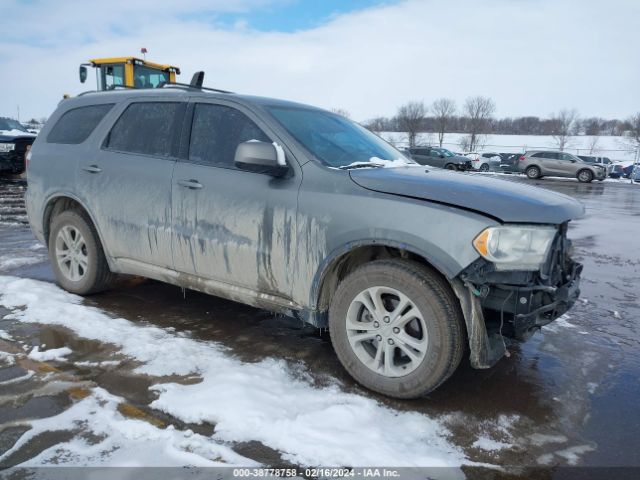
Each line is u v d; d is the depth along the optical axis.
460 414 2.83
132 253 4.02
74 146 4.40
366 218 2.90
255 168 3.19
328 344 3.71
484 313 2.92
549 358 3.65
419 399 2.97
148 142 3.97
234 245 3.40
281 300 3.34
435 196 2.82
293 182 3.20
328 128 3.79
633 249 8.16
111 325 3.81
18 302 4.23
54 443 2.38
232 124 3.59
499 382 3.24
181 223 3.65
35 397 2.78
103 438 2.43
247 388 2.92
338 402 2.87
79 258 4.43
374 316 2.97
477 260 2.65
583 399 3.06
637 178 29.83
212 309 4.32
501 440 2.59
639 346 3.93
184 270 3.76
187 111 3.81
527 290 2.71
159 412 2.67
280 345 3.65
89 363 3.21
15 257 5.93
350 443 2.47
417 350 2.87
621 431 2.72
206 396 2.81
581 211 3.14
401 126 63.75
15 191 12.66
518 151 61.34
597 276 6.27
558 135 71.25
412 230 2.76
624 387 3.23
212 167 3.54
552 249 2.94
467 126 70.56
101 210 4.11
